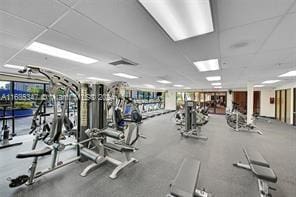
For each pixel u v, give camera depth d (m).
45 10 1.40
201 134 5.56
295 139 4.91
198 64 3.59
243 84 8.57
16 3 1.28
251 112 6.90
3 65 3.82
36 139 3.19
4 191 2.10
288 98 8.06
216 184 2.33
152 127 6.84
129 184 2.31
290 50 2.52
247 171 2.73
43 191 2.12
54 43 2.25
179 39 2.00
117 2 1.29
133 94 12.04
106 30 1.82
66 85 2.80
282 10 1.38
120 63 3.53
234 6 1.32
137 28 1.77
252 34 1.90
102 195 2.05
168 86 10.61
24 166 2.88
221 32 1.85
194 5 1.24
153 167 2.88
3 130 4.41
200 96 13.47
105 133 3.04
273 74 4.96
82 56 2.97
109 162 3.00
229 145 4.25
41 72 2.41
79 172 2.65
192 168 1.93
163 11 1.33
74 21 1.61
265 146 4.17
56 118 2.62
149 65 3.76
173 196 1.57
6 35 1.96
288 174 2.63
